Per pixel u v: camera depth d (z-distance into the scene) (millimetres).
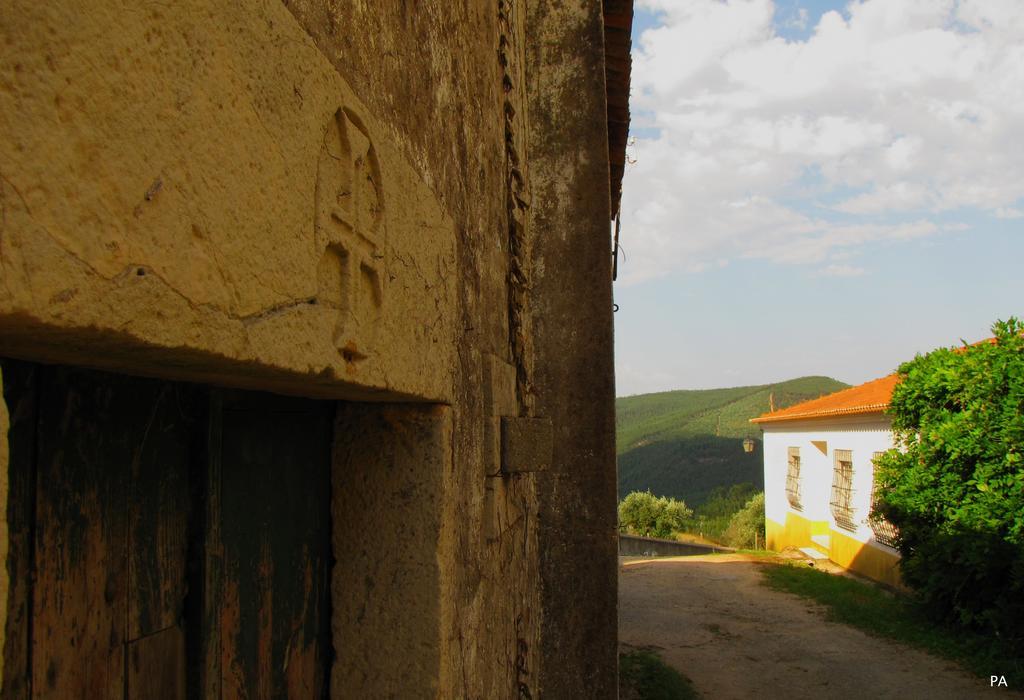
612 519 3379
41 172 562
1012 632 7535
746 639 8938
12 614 791
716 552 19031
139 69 663
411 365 1428
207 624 1136
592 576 3354
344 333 1105
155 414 1055
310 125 996
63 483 875
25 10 550
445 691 1546
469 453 1962
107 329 631
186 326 730
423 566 1557
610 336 3480
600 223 3551
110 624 945
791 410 17641
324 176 1065
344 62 1188
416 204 1498
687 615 10258
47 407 855
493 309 2494
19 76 545
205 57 757
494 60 2715
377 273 1258
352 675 1548
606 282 3514
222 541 1187
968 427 8438
